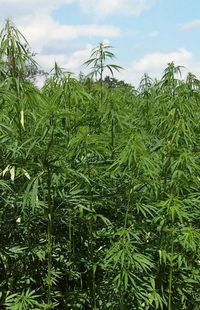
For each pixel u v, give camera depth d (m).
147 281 2.37
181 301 2.52
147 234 2.49
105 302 2.40
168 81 2.95
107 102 2.56
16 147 2.11
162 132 2.69
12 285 2.35
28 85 2.17
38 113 2.23
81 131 2.20
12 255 2.30
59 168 2.11
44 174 2.13
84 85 2.82
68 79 2.32
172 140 2.34
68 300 2.44
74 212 2.32
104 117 2.46
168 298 2.48
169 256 2.33
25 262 2.41
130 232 2.24
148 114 3.15
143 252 2.38
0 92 2.13
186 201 2.40
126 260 2.23
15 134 2.21
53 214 2.24
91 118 2.44
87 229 2.46
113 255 2.18
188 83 2.93
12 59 2.23
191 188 2.62
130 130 2.31
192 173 2.46
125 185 2.39
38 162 2.13
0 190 2.26
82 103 2.42
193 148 2.81
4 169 2.14
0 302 2.24
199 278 2.56
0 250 2.28
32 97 2.17
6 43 2.21
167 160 2.37
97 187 2.44
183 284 2.53
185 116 2.41
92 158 2.46
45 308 2.22
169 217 2.34
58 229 2.46
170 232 2.36
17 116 2.26
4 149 2.21
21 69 2.25
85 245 2.48
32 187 2.15
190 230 2.33
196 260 2.61
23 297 2.19
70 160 2.28
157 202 2.40
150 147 2.63
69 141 2.18
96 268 2.40
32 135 2.17
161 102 2.96
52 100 2.10
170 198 2.29
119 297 2.36
